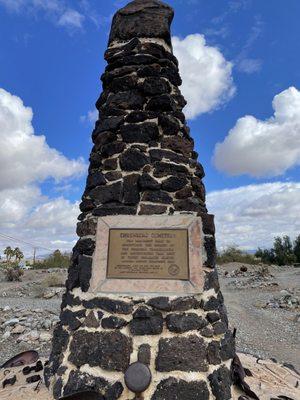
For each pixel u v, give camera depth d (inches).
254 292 566.9
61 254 1048.2
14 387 141.3
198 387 113.7
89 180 159.2
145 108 161.2
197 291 129.7
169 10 185.2
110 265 136.6
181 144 156.0
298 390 153.0
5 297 527.5
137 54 171.2
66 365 126.3
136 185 145.6
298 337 319.9
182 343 119.6
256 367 179.8
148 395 111.8
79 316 132.8
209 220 145.9
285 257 1184.8
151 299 126.7
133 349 119.3
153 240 138.7
